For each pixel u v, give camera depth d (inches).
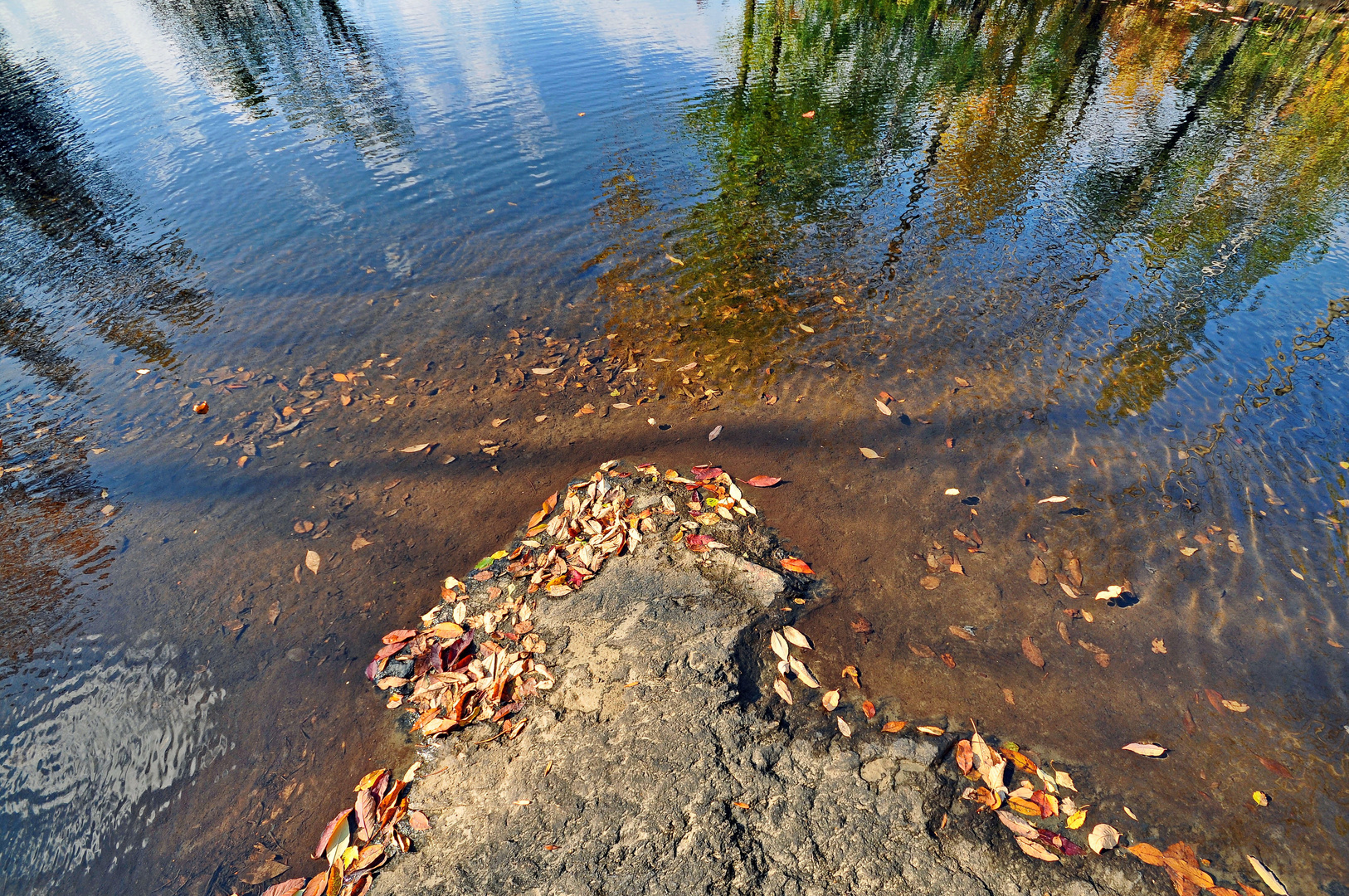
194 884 54.5
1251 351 96.1
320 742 61.6
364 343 106.7
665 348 103.7
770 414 90.9
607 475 83.2
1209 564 70.7
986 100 204.4
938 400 91.4
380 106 208.7
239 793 59.0
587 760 56.6
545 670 63.4
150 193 159.0
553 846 52.0
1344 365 92.5
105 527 80.4
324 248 132.3
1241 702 60.4
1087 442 84.2
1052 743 57.9
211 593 73.2
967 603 68.0
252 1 378.3
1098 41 271.1
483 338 106.9
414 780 58.3
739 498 78.8
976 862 50.9
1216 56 246.7
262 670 66.6
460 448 88.7
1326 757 56.9
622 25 305.7
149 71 255.4
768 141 175.9
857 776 55.4
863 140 174.9
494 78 231.9
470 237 134.4
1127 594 68.5
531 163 165.9
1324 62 232.2
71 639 69.7
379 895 51.6
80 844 57.1
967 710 59.9
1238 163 158.7
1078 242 124.9
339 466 86.8
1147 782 55.5
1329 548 71.5
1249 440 83.1
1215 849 51.9
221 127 197.3
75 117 213.2
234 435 91.7
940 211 138.6
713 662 62.2
